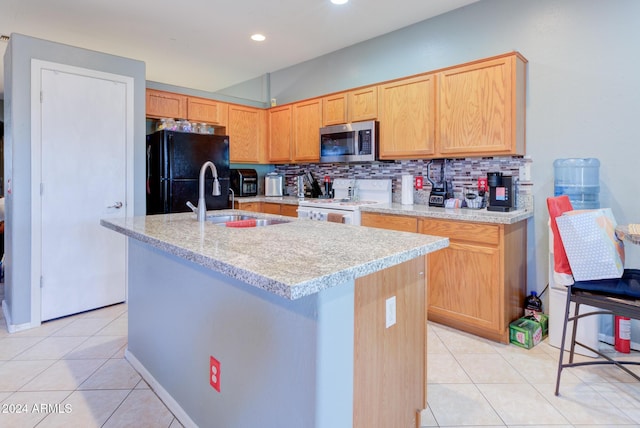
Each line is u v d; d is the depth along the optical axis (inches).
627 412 69.9
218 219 96.3
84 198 119.9
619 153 96.6
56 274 115.3
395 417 57.2
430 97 121.0
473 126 111.4
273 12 127.3
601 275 70.5
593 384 79.4
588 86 100.7
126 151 128.2
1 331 106.8
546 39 107.3
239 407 54.7
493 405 72.2
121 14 127.9
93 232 122.4
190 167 144.6
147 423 67.8
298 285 36.1
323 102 157.5
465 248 102.5
